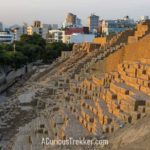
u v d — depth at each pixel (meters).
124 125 34.06
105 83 49.81
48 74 96.00
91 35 194.75
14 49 127.75
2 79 98.88
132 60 50.91
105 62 64.88
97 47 93.12
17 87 99.69
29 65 139.00
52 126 47.38
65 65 93.75
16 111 63.75
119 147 30.52
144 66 41.50
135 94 36.78
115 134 33.50
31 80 100.25
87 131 38.78
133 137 30.77
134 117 33.66
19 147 43.06
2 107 68.75
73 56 100.94
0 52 106.75
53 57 153.00
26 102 69.00
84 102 46.94
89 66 72.94
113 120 35.56
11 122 57.66
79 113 44.81
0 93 92.94
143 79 39.25
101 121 37.88
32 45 146.38
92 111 42.91
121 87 40.19
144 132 30.41
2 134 51.41
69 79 74.00
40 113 59.16
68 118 44.88
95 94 48.31
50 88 74.88
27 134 48.44
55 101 63.38
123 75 45.06
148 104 33.69
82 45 107.31
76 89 60.34
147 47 48.94
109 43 80.50
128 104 35.38
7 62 107.31
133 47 53.84
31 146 41.50
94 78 56.12
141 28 62.31
